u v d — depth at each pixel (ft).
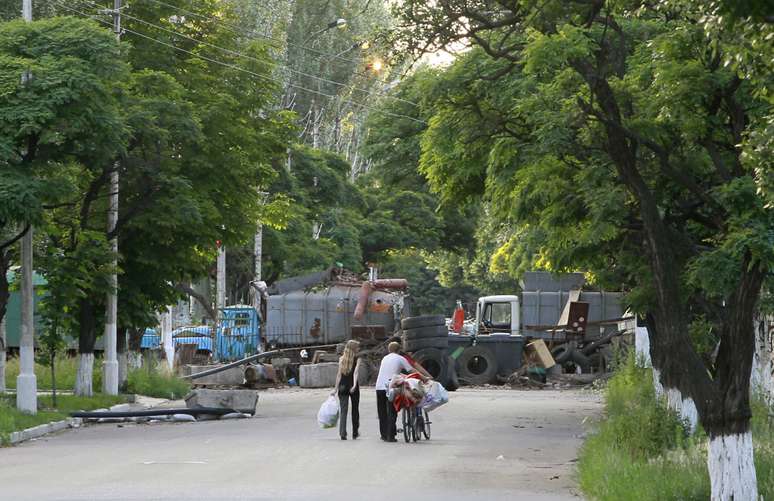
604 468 102.89
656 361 170.81
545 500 96.94
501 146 128.57
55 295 191.83
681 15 95.76
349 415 199.21
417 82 136.15
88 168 180.96
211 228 226.79
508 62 131.75
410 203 540.11
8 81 161.68
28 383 178.60
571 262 142.51
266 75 255.50
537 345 303.07
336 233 499.92
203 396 198.08
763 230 88.79
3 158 158.20
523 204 128.47
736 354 89.66
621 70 114.62
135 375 255.09
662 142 106.42
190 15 257.75
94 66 168.86
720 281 94.32
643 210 97.19
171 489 101.81
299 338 318.86
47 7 280.72
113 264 204.95
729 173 102.99
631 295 130.52
